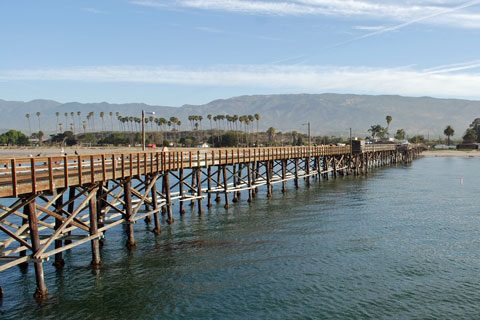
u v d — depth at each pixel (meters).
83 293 19.16
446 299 18.92
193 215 35.56
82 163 21.66
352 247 26.31
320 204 41.25
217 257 24.17
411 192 50.69
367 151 76.44
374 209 38.84
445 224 32.81
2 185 14.98
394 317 17.25
